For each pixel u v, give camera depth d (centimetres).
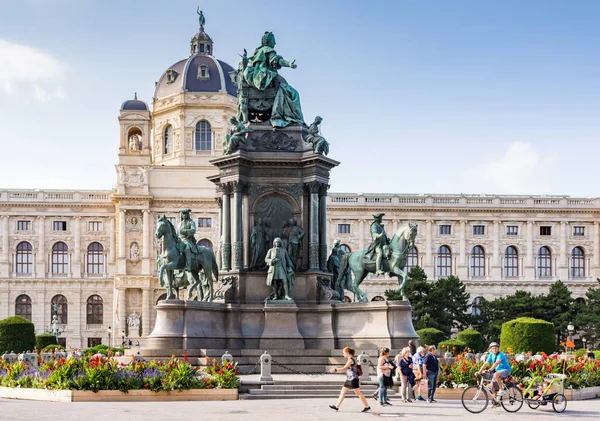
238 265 4009
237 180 4031
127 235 11912
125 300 11756
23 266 12262
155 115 13038
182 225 3969
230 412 2466
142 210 11894
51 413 2412
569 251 12419
